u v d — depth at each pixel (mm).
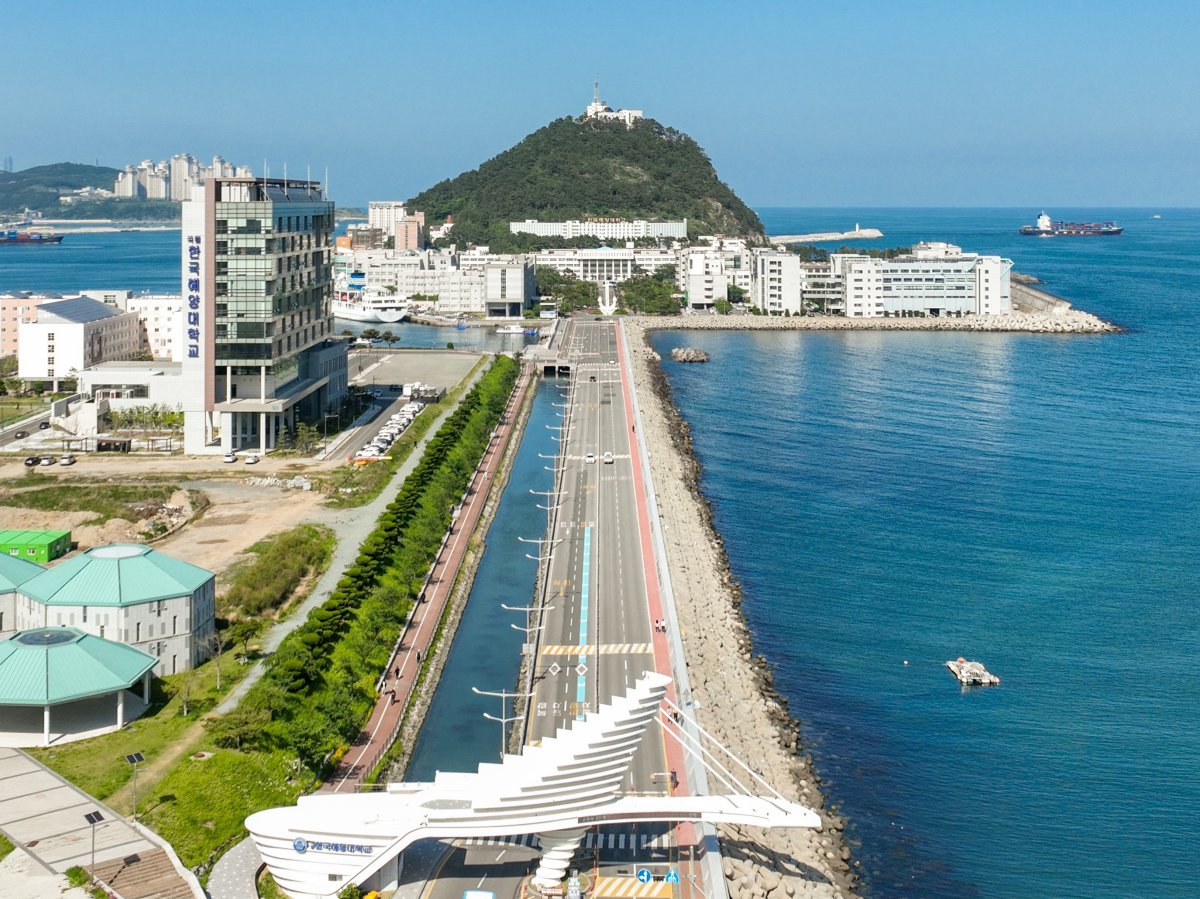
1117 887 180250
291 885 165375
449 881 168875
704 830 178875
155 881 167125
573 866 171250
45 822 180875
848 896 175875
